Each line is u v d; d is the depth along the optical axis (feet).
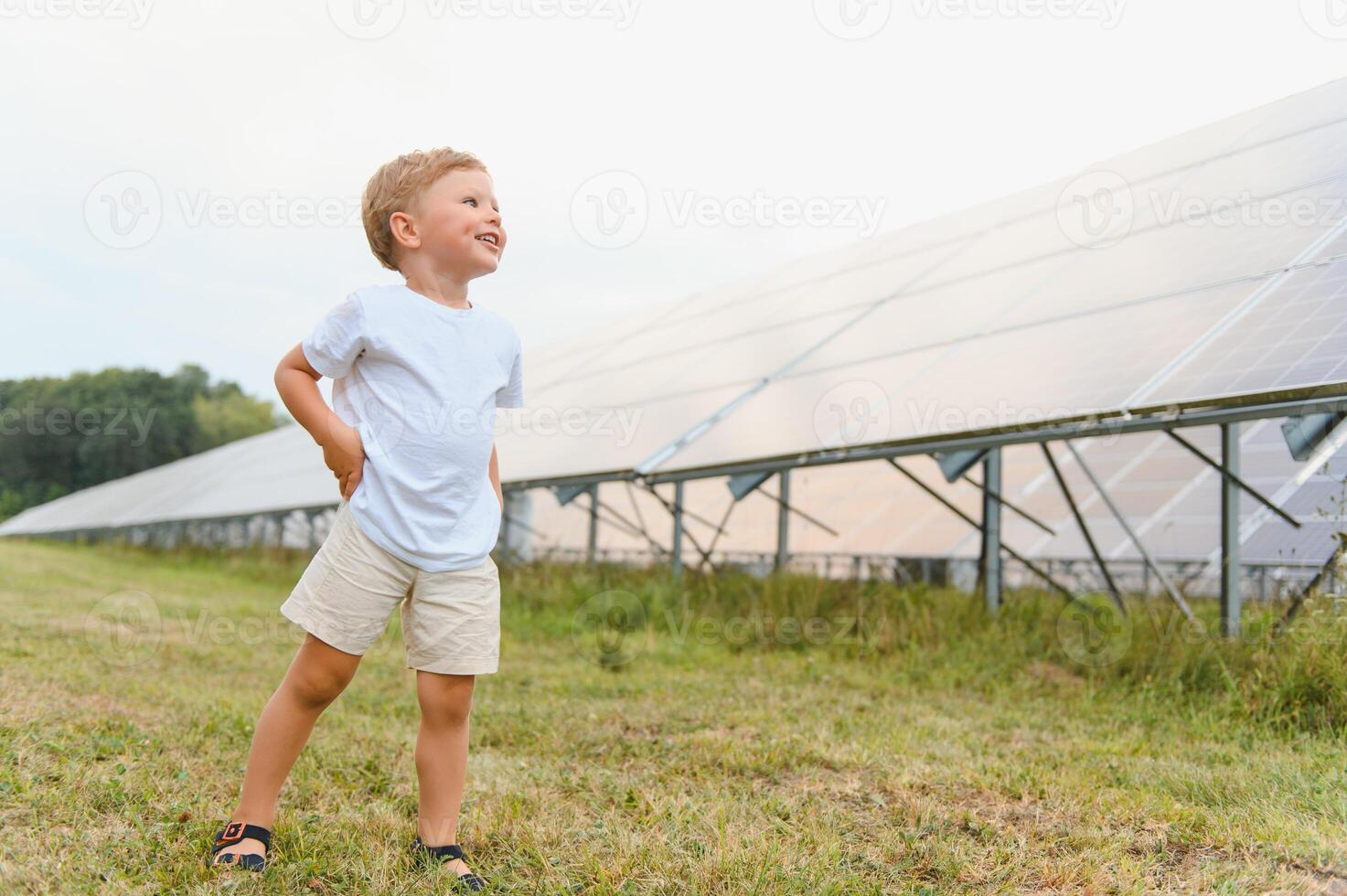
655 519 45.80
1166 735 13.55
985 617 21.80
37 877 6.50
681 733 13.33
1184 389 15.55
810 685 18.31
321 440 7.20
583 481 30.09
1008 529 34.65
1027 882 7.50
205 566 66.33
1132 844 8.34
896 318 30.07
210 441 238.89
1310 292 16.42
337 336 7.23
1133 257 23.88
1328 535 23.24
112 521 94.27
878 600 23.52
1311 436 14.76
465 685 7.48
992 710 15.78
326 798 9.46
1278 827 8.40
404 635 7.54
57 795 8.41
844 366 28.07
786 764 11.50
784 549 29.30
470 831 8.42
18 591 36.22
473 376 7.46
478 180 7.73
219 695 15.72
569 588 30.40
